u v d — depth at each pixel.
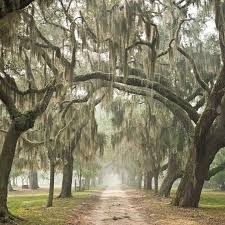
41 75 20.38
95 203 27.11
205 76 25.25
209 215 18.27
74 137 27.91
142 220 16.83
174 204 23.20
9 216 14.81
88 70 23.45
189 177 22.38
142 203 26.70
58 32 19.52
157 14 20.27
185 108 23.17
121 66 19.61
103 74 20.92
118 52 17.77
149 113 30.44
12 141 15.20
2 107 21.89
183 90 27.77
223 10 18.80
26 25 16.45
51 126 23.27
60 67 18.83
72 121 25.61
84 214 19.02
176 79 27.41
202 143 21.47
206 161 21.81
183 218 17.12
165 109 31.28
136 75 22.56
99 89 26.12
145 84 22.14
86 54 22.58
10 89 15.97
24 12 14.12
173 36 20.42
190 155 22.30
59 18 19.08
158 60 25.97
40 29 19.39
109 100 23.09
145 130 33.94
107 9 19.16
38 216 17.17
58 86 17.69
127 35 17.39
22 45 16.09
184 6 20.14
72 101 24.38
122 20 17.36
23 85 19.78
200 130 21.09
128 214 19.41
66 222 15.43
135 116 34.97
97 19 17.58
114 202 28.64
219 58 23.95
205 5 19.09
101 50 19.77
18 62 18.36
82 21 18.27
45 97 16.16
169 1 20.09
